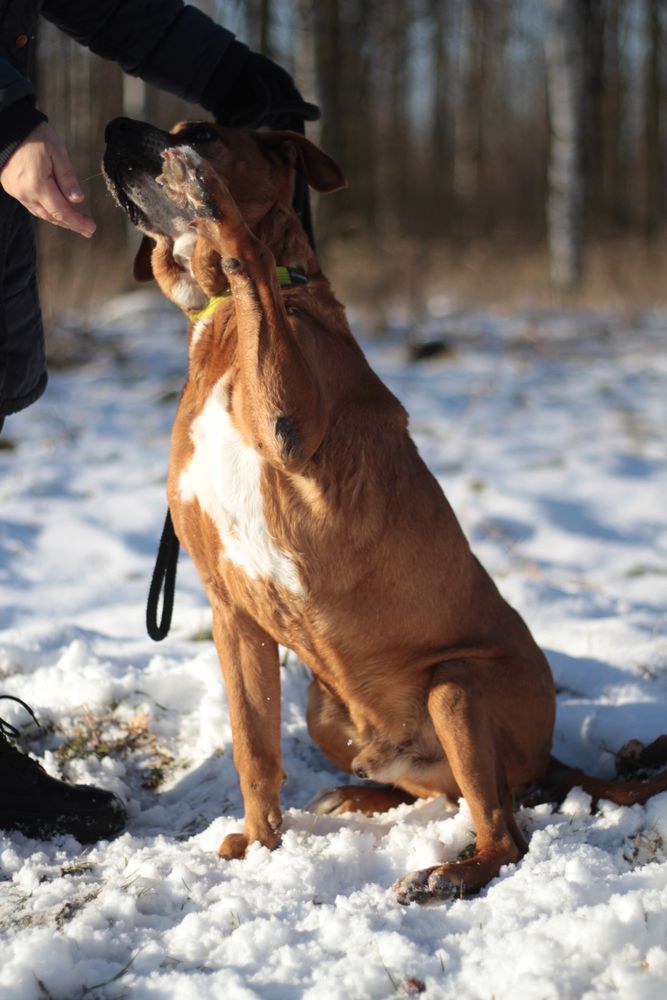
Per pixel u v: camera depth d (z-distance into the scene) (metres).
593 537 5.91
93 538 5.89
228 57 3.46
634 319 13.79
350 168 27.70
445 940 2.38
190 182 2.47
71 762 3.52
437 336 12.30
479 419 8.58
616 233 26.06
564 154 16.95
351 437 2.90
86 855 2.99
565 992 2.10
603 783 3.09
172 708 3.86
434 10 30.08
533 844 2.82
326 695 3.30
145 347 11.48
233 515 2.85
